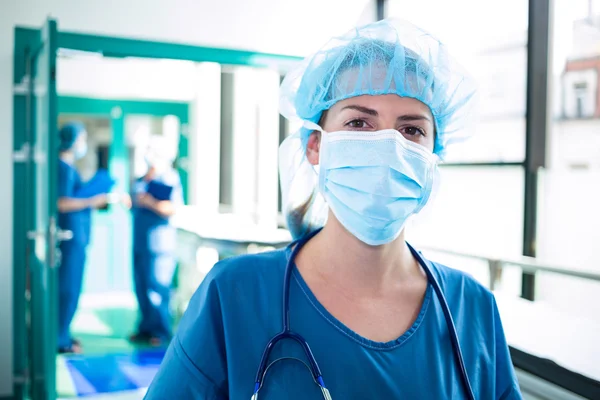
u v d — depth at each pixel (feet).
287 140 3.38
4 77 9.71
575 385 5.90
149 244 13.51
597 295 8.38
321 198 3.36
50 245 8.12
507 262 7.27
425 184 2.91
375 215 2.70
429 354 2.73
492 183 9.64
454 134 3.43
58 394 10.25
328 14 11.70
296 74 3.32
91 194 12.76
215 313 2.75
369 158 2.77
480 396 2.82
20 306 9.91
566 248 8.83
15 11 9.68
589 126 8.51
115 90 16.74
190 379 2.64
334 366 2.58
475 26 9.87
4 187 9.82
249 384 2.57
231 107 17.44
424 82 2.85
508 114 9.25
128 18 10.27
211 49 10.82
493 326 3.03
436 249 8.51
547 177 8.69
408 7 11.44
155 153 13.61
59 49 9.80
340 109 2.92
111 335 14.03
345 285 2.81
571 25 8.39
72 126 12.72
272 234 13.32
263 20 11.23
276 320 2.72
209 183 17.79
